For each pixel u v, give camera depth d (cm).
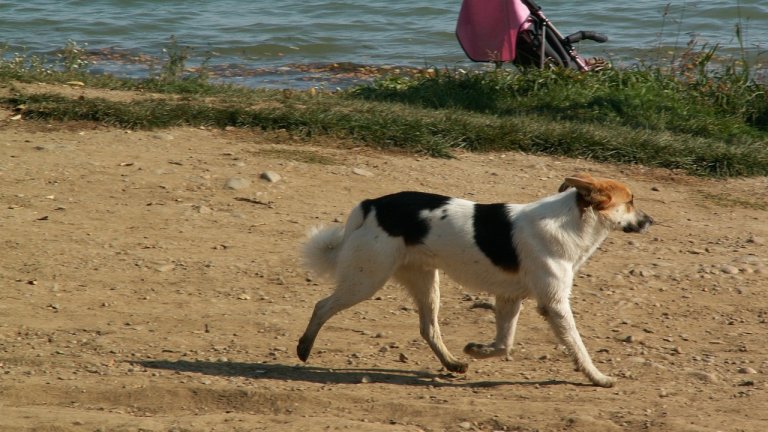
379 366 933
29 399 827
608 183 883
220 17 3734
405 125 1719
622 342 1009
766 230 1397
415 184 1509
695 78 2259
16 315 1012
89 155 1530
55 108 1700
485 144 1719
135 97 1888
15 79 1967
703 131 1933
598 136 1739
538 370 935
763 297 1140
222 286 1124
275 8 3884
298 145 1656
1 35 3331
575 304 1110
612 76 2203
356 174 1528
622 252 1285
